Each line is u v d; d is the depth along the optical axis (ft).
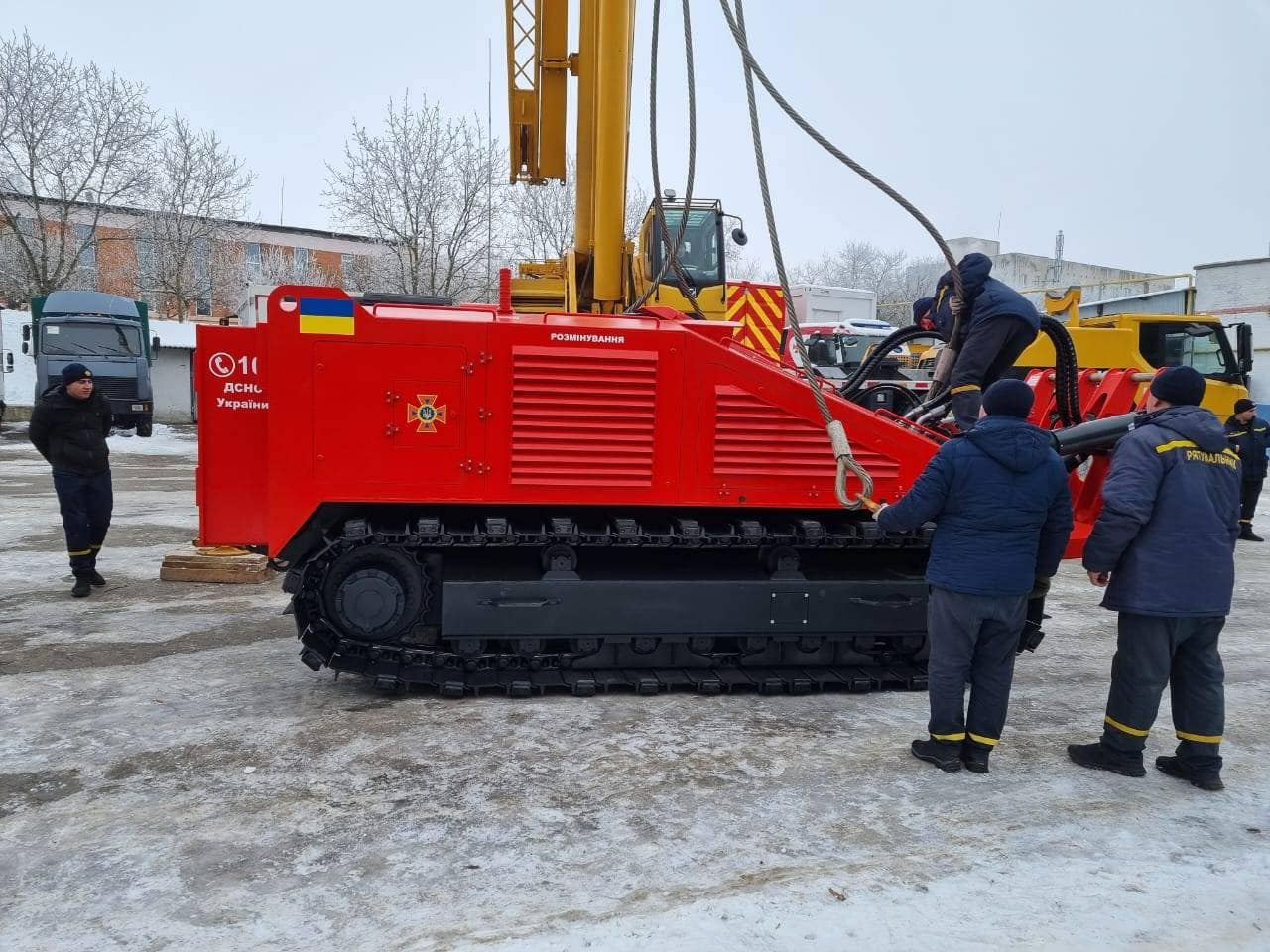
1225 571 12.14
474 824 10.77
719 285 33.09
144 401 65.26
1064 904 9.27
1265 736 14.40
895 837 10.67
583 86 21.29
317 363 13.98
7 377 73.72
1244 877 9.93
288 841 10.32
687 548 16.28
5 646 17.92
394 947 8.32
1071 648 19.86
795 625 15.44
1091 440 15.97
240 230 114.52
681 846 10.33
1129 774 12.68
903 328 19.13
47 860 9.86
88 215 110.01
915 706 15.30
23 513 34.04
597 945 8.37
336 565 14.56
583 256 23.30
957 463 12.08
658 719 14.37
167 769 12.24
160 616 20.26
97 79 87.30
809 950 8.36
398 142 80.48
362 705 14.71
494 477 14.52
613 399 14.74
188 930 8.57
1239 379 38.93
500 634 14.71
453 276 85.40
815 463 15.35
